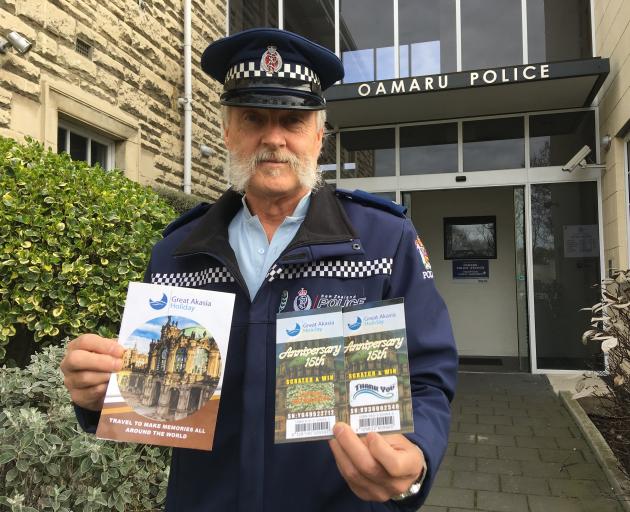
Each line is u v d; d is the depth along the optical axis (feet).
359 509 3.71
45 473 6.63
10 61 12.11
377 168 22.35
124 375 3.76
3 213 8.27
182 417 3.71
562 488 10.36
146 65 17.53
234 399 4.00
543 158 20.71
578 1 20.36
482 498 10.04
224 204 4.71
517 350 24.99
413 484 3.18
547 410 15.71
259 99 4.26
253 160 4.39
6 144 9.50
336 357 3.43
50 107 13.19
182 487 4.10
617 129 17.40
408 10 21.76
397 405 3.26
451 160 21.71
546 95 19.10
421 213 26.30
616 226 17.97
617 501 9.57
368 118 21.65
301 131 4.47
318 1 22.54
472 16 21.11
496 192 25.52
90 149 15.75
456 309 25.79
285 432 3.35
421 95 18.99
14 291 8.42
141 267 10.17
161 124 18.39
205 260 4.45
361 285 4.04
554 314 20.44
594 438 12.41
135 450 7.89
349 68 22.13
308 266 4.08
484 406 16.37
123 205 10.32
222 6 22.86
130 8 16.60
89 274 9.30
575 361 20.21
